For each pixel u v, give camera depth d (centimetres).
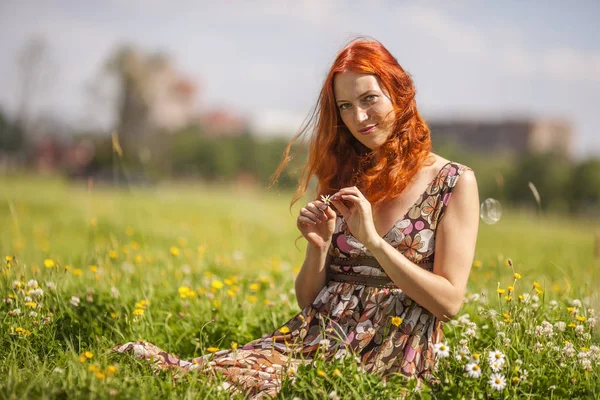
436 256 273
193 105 4831
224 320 380
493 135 5553
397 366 268
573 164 3434
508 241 1188
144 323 371
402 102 286
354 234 270
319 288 302
